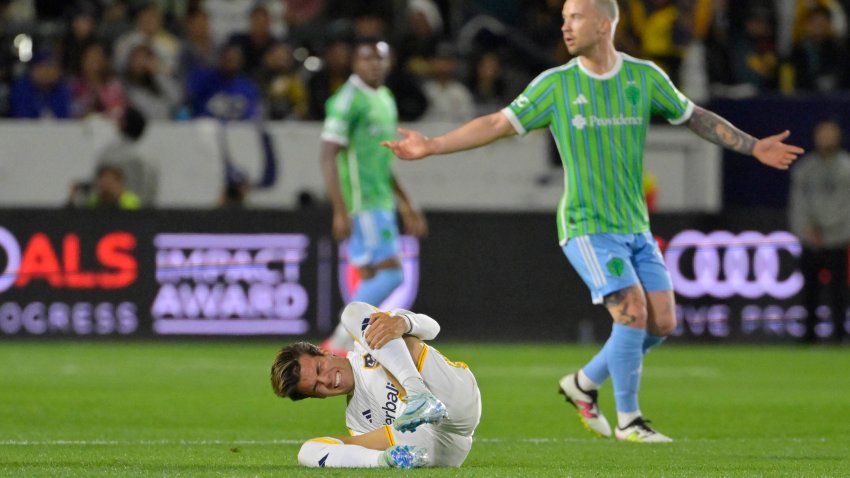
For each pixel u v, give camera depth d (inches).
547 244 2315.5
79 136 2337.6
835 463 927.0
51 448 1004.6
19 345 2142.0
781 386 1641.2
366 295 1760.6
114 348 2108.8
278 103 2476.6
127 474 813.9
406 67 2517.2
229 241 2225.6
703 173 2464.3
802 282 2337.6
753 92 2632.9
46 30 2578.7
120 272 2214.6
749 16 2755.9
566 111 1095.0
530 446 1060.5
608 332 2335.1
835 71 2684.5
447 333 2294.5
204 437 1118.4
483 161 2438.5
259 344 2208.4
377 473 790.5
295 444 1053.2
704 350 2218.3
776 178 2498.8
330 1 2751.0
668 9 2576.3
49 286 2204.7
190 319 2220.7
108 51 2534.5
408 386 807.7
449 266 2290.8
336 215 1740.9
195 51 2519.7
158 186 2325.3
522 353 2110.0
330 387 836.0
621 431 1117.1
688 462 936.3
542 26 2755.9
